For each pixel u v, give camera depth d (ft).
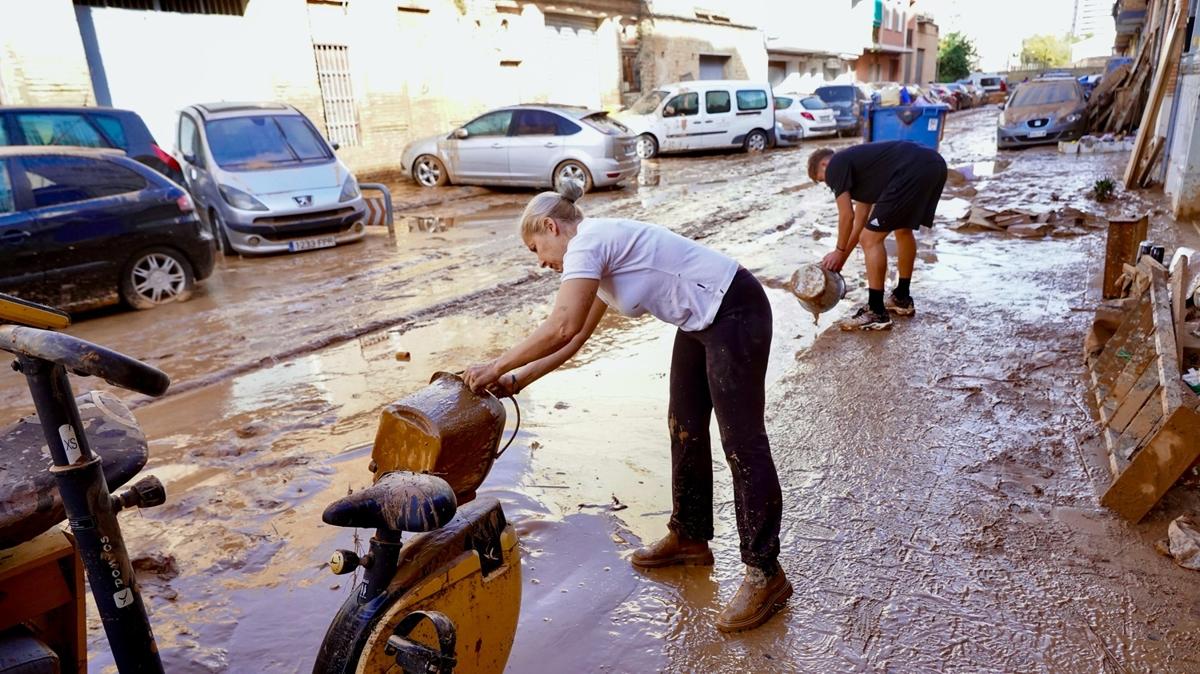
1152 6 74.18
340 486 13.23
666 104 69.05
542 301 24.67
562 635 9.35
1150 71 62.44
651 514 12.07
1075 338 18.53
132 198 25.48
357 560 6.14
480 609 6.71
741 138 71.31
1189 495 11.62
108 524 5.55
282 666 9.04
